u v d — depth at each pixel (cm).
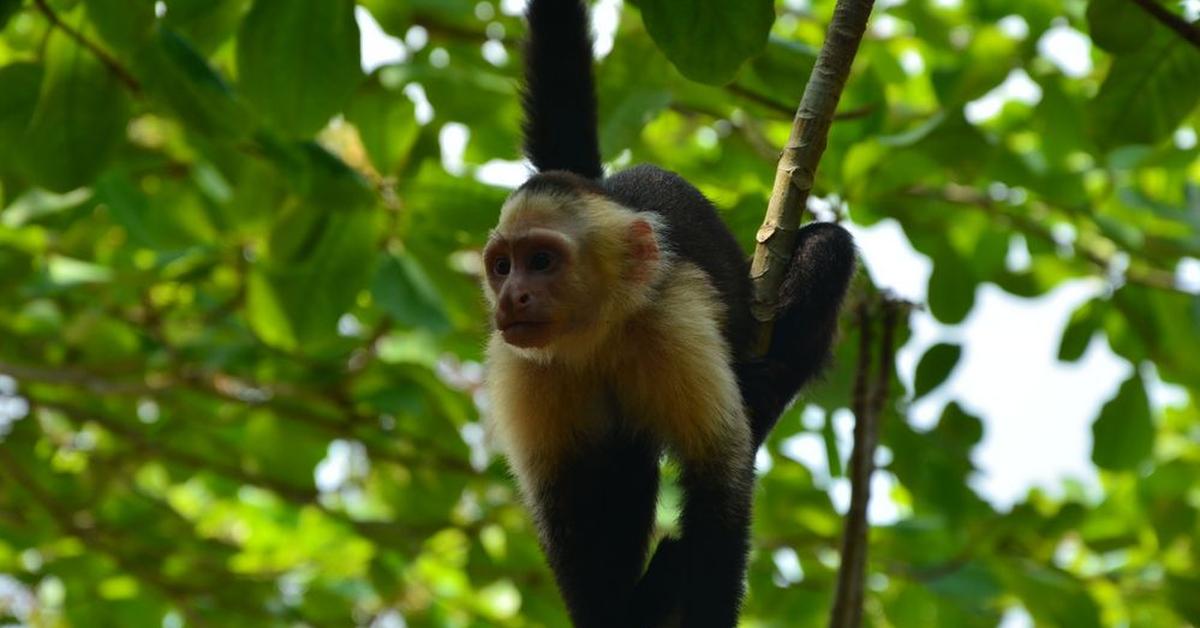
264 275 998
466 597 1423
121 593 1296
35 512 1259
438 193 967
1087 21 770
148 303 1152
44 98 786
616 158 877
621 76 937
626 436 789
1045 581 1029
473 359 1188
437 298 992
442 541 1253
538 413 767
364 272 972
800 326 781
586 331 742
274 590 1270
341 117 994
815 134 674
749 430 735
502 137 1052
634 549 782
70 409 1175
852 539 824
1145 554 1170
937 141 926
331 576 1359
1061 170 1051
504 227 759
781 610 1144
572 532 770
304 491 1202
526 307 731
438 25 1066
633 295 739
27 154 798
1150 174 1150
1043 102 1044
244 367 1123
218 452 1246
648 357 738
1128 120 814
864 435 841
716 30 650
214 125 800
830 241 798
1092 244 1177
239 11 843
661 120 1284
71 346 1188
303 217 962
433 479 1208
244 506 1462
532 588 1180
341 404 1141
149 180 1094
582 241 744
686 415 730
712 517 721
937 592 1040
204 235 1055
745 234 941
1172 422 1373
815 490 1142
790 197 683
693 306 743
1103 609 1159
